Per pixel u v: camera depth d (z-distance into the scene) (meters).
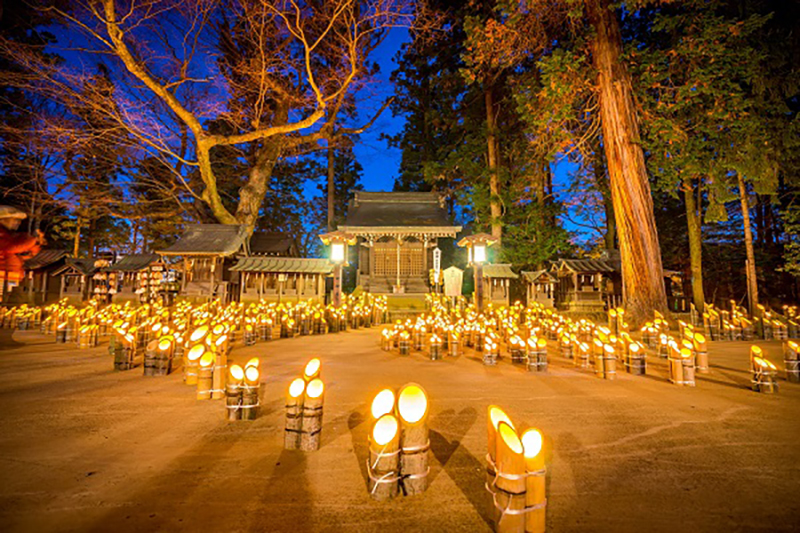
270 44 21.23
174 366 6.32
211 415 3.82
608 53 12.51
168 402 4.25
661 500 2.25
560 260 19.50
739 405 4.25
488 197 21.97
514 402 4.38
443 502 2.23
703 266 24.64
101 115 19.12
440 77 23.38
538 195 21.95
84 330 8.44
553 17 13.80
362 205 27.19
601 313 17.66
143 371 5.85
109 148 21.28
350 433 3.36
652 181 22.45
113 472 2.59
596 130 13.71
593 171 21.84
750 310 14.06
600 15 12.60
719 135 11.70
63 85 17.91
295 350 8.38
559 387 5.09
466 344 9.23
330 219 33.44
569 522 2.01
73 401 4.29
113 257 21.19
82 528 1.94
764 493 2.33
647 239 11.81
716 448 3.05
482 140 22.88
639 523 2.00
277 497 2.27
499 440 1.91
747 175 11.93
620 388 5.04
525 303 21.47
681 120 12.02
